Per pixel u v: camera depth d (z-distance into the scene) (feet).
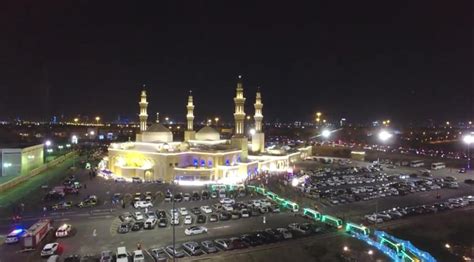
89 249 168.66
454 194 294.25
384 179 355.56
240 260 159.43
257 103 422.82
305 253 168.45
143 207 239.09
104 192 282.15
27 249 166.71
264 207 234.17
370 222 216.13
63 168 403.95
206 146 367.25
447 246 186.80
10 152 339.36
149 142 372.79
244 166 345.31
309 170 409.28
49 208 235.20
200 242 178.29
